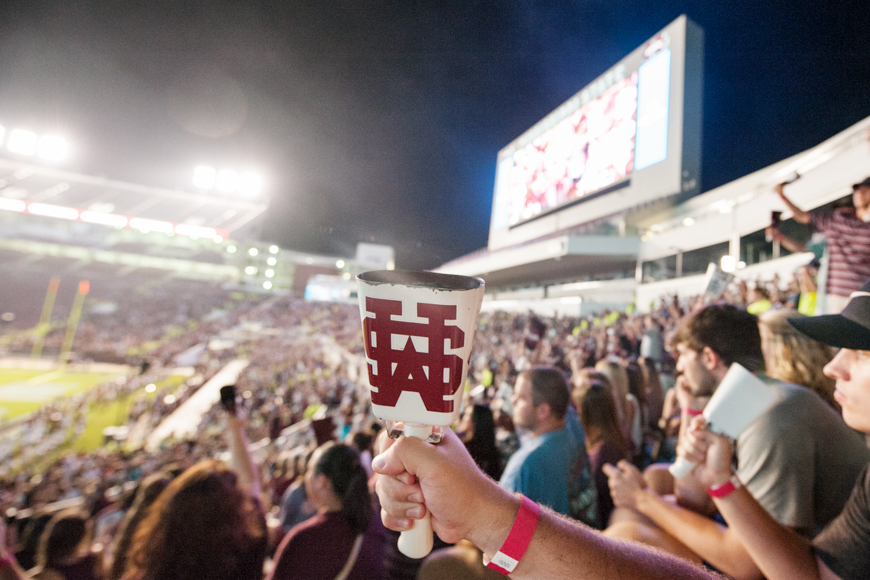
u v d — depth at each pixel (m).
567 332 13.27
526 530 0.74
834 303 3.06
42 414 22.89
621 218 15.66
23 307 46.97
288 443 12.14
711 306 2.09
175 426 21.73
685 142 12.44
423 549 0.80
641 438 3.81
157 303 49.59
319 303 45.84
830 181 8.60
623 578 0.73
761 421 1.67
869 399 1.20
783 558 1.23
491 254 23.75
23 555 2.94
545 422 2.35
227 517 1.81
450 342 0.74
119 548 2.10
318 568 1.89
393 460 0.77
